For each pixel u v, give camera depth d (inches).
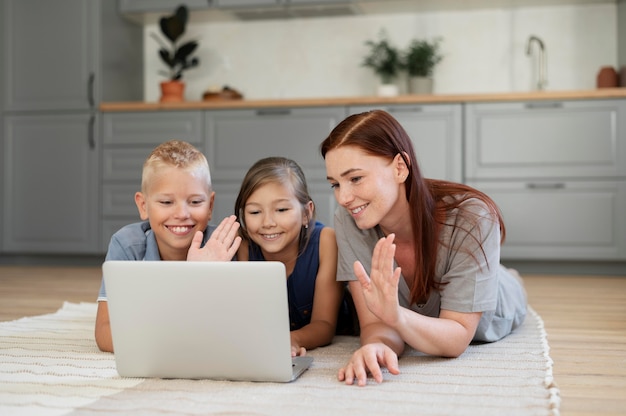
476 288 55.7
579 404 44.8
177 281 47.2
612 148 142.3
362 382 48.1
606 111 142.3
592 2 161.0
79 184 163.9
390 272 46.7
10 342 66.2
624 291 115.8
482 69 166.7
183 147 61.6
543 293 113.0
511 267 150.6
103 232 163.0
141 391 46.6
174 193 59.5
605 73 154.7
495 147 146.3
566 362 58.1
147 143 159.9
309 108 152.4
